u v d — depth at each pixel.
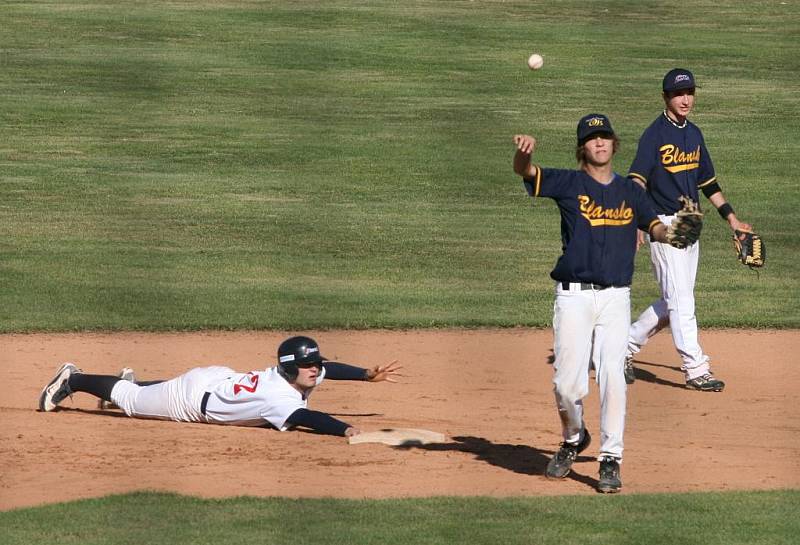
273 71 101.50
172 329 40.78
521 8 131.88
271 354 37.47
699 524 21.64
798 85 99.38
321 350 38.09
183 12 124.50
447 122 86.25
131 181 68.94
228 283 47.91
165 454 26.20
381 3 132.75
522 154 22.58
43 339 39.16
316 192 67.38
